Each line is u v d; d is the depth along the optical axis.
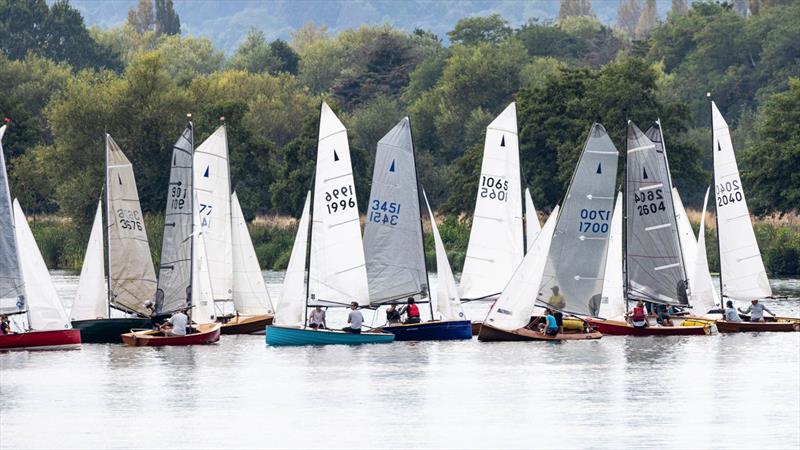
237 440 163.12
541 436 164.62
